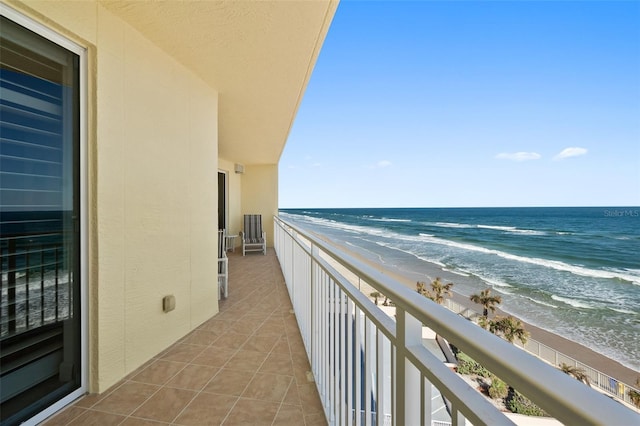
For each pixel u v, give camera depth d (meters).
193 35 2.20
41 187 1.58
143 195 2.17
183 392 1.79
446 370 0.61
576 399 0.33
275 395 1.77
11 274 1.46
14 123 1.47
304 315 2.45
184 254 2.63
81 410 1.62
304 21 2.08
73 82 1.72
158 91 2.34
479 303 9.25
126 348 1.99
